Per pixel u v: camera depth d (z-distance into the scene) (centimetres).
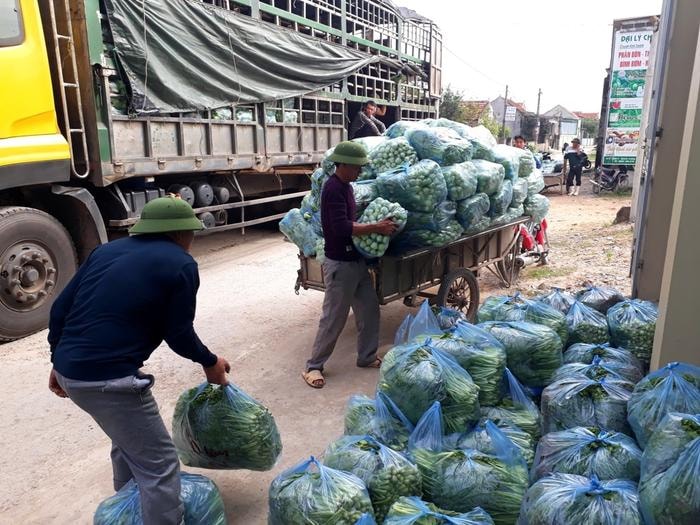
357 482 226
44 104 508
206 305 615
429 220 426
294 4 844
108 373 212
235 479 311
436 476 241
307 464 239
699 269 276
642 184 431
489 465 237
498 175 489
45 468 322
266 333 530
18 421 373
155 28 613
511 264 666
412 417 278
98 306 216
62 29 539
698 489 176
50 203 571
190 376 441
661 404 238
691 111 267
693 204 270
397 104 1145
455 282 523
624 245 882
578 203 1441
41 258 527
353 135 998
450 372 276
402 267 448
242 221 830
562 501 194
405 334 358
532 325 334
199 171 704
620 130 1462
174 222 228
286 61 805
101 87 566
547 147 5072
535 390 327
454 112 3881
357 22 985
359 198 423
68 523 278
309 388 418
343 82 960
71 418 378
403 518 204
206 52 682
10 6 476
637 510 192
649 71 1039
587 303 415
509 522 228
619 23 1366
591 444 230
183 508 236
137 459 225
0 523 278
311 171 942
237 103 733
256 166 796
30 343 512
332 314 411
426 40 1250
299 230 486
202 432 271
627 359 325
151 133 629
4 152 476
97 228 577
